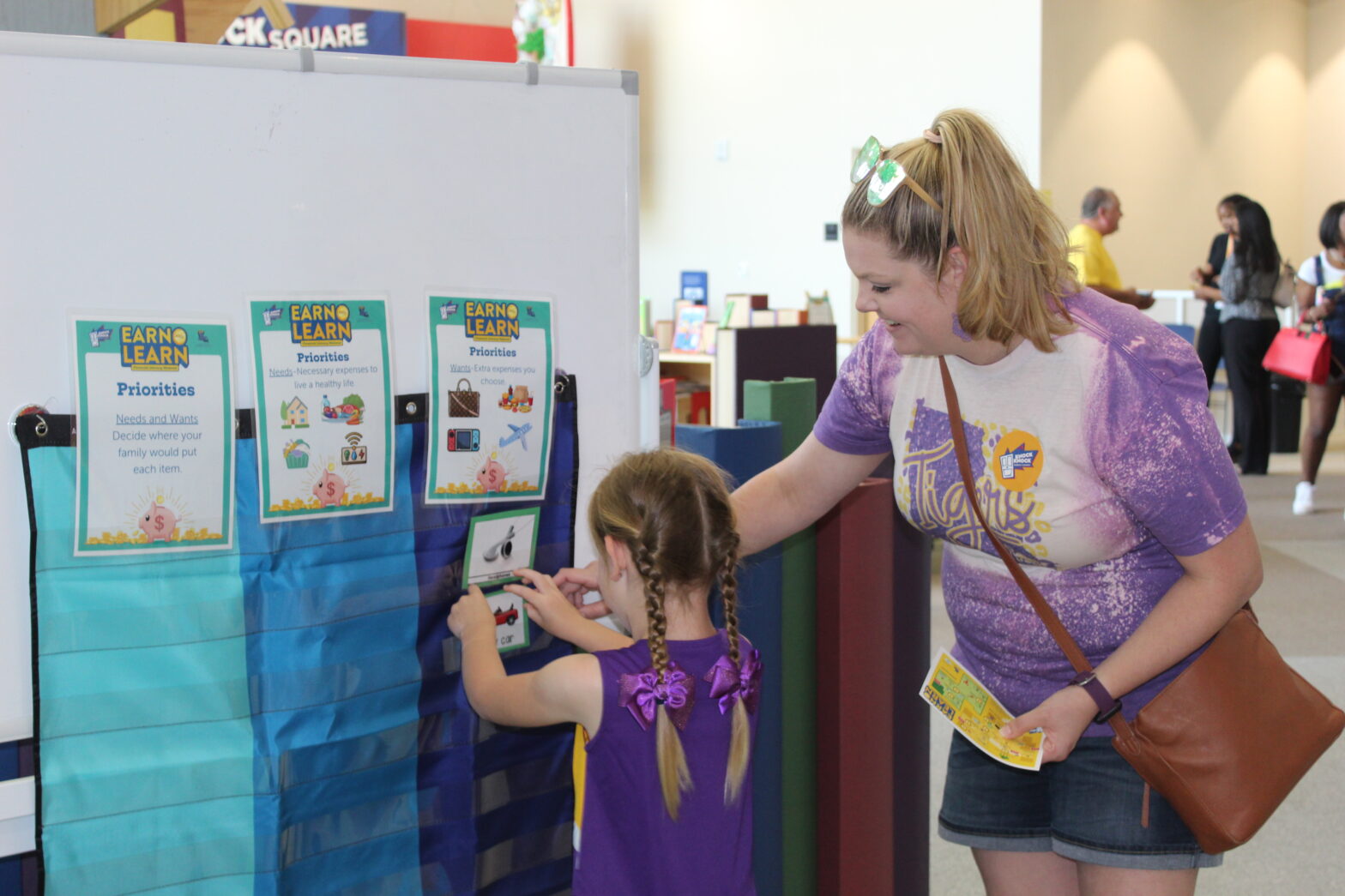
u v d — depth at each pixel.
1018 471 1.23
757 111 8.36
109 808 1.12
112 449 1.09
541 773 1.38
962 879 2.42
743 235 8.59
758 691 1.30
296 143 1.16
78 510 1.08
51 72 1.05
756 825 1.74
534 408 1.32
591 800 1.23
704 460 1.32
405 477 1.24
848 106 7.83
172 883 1.16
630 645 1.29
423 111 1.22
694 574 1.24
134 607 1.12
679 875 1.20
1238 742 1.20
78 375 1.08
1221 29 8.80
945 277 1.14
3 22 1.62
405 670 1.26
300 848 1.21
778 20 8.16
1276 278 6.90
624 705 1.18
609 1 9.20
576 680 1.20
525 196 1.29
